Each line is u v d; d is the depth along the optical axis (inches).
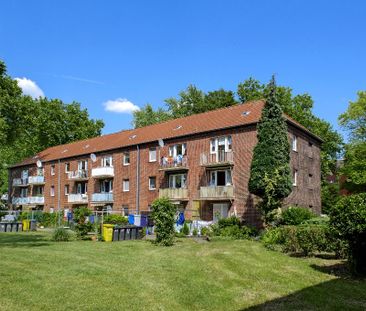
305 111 1833.2
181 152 1347.2
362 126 1542.8
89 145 1850.4
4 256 536.4
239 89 1985.7
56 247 682.8
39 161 1846.7
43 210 1991.9
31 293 349.1
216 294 372.2
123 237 908.0
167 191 1326.3
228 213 1176.8
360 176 1445.6
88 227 941.8
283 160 986.1
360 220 438.9
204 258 582.6
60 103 2487.7
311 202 1311.5
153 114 2615.7
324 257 576.4
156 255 609.0
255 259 570.6
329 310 328.2
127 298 346.9
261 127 1010.7
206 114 1448.1
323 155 1888.5
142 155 1472.7
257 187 977.5
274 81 1026.7
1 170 2512.3
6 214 1866.4
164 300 346.6
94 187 1681.8
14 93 1657.2
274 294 377.7
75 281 398.6
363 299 361.7
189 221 1136.8
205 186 1235.9
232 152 1187.9
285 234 644.7
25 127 1760.6
